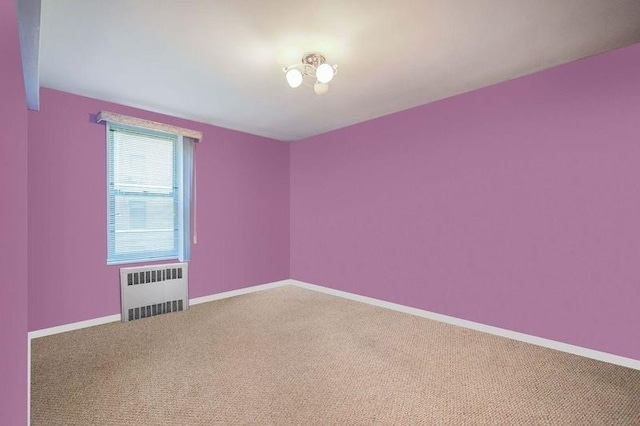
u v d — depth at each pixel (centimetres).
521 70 282
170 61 257
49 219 310
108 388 212
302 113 391
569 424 181
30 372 232
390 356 266
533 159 294
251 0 184
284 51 243
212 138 436
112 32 216
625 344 249
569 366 248
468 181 336
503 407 196
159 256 391
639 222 244
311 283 504
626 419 185
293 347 282
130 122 349
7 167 103
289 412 190
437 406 197
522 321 301
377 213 418
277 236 518
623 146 250
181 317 362
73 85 304
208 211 431
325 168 482
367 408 194
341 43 232
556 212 281
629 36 228
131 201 367
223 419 182
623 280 250
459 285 343
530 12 198
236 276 463
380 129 413
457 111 343
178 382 221
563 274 278
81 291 329
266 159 503
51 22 203
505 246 311
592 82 262
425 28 214
